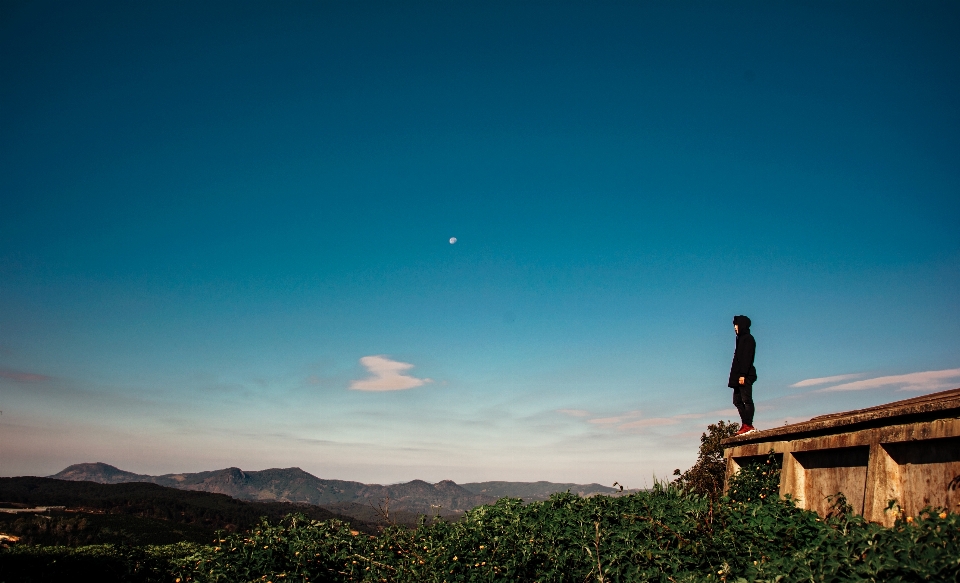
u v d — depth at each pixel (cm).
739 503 972
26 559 1196
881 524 790
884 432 828
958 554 551
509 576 940
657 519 970
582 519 1048
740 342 1381
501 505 1288
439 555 1080
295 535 1151
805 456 1048
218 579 1060
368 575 1083
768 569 695
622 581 858
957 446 727
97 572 1184
